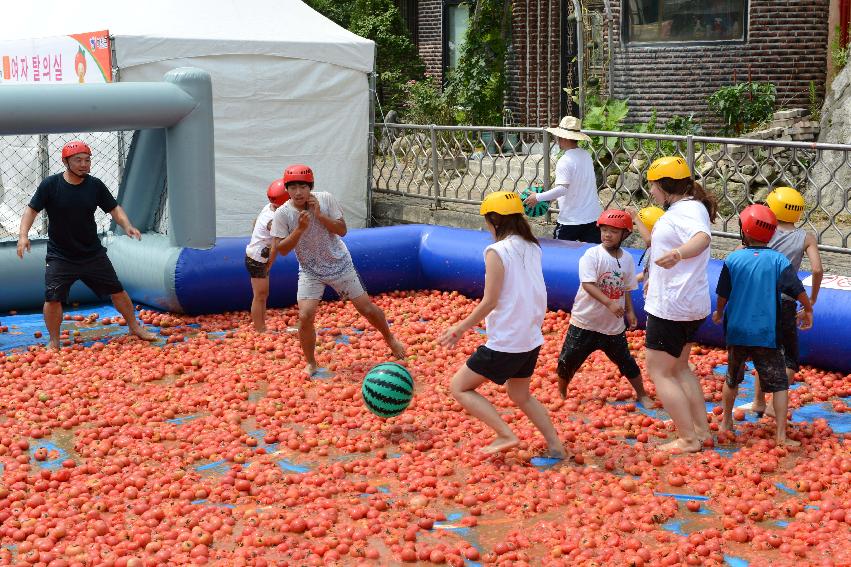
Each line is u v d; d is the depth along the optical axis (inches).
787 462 268.7
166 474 261.3
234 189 566.9
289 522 229.1
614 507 234.5
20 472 260.8
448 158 622.2
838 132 589.9
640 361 363.9
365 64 597.9
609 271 304.3
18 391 339.3
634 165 593.6
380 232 499.5
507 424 288.4
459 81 843.4
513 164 665.6
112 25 534.9
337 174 603.8
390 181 668.1
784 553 212.8
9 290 454.3
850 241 470.6
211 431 296.7
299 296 352.8
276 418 308.0
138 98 429.4
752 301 274.8
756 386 309.1
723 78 652.1
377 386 287.4
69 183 391.2
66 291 397.7
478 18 828.0
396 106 916.0
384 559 215.6
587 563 205.5
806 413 315.0
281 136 577.0
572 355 314.2
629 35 677.9
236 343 402.3
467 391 270.4
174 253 446.6
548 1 778.8
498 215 256.5
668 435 292.7
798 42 635.5
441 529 231.3
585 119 624.4
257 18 576.7
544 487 249.9
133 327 414.9
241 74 555.5
